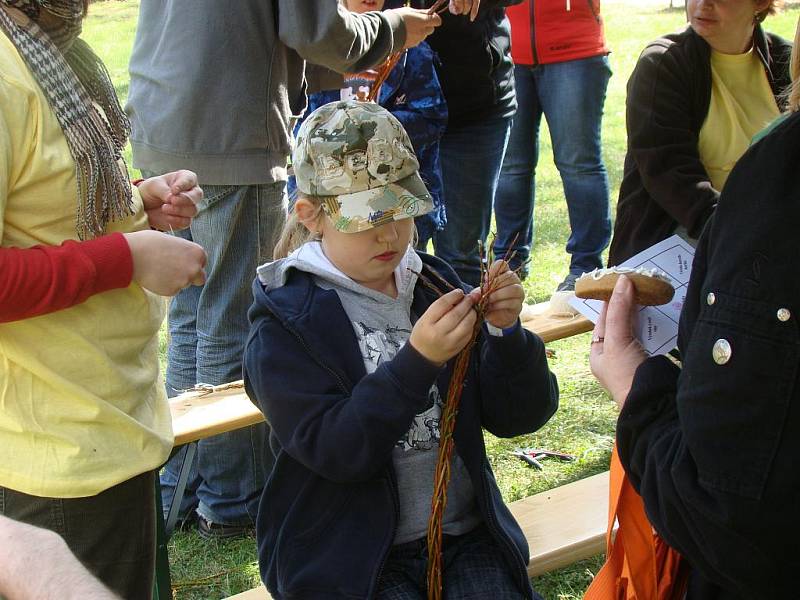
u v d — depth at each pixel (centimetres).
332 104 196
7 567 103
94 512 202
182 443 277
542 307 363
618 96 1098
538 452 396
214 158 303
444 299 179
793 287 122
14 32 183
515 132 510
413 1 382
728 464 127
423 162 373
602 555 330
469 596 190
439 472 184
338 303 194
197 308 349
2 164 177
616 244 345
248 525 348
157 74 305
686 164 317
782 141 127
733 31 314
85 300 193
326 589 186
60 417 194
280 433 189
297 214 198
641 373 150
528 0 473
